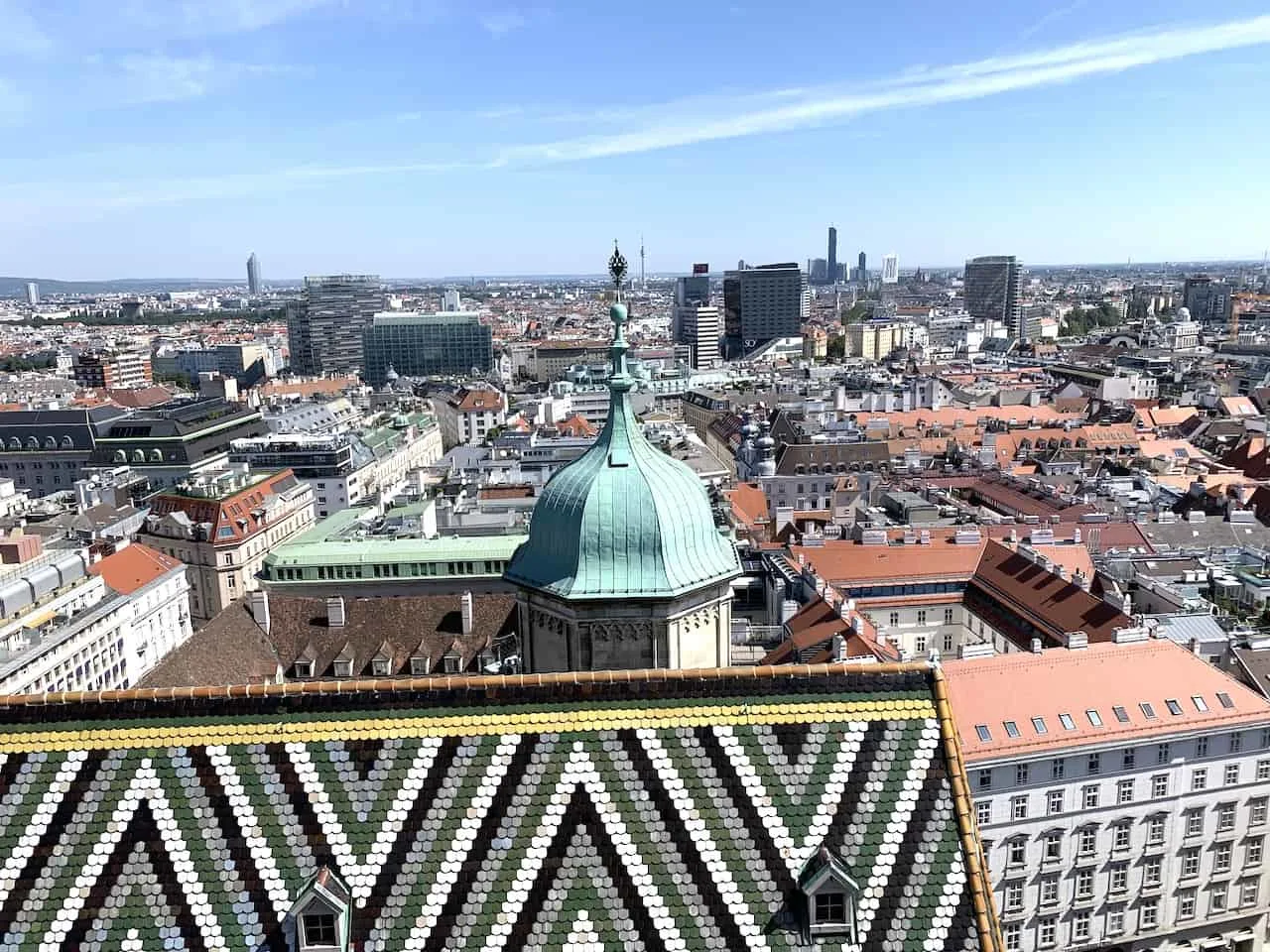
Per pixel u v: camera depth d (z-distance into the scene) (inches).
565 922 1395.2
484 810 1450.5
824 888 1390.3
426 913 1395.2
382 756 1476.4
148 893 1406.3
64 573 5846.5
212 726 1492.4
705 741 1492.4
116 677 6122.1
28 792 1457.9
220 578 7475.4
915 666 1537.9
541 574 2249.0
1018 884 3385.8
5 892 1408.7
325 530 6619.1
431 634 4202.8
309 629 4239.7
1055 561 5300.2
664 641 2191.2
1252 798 3521.2
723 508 6811.0
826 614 4237.2
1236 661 4003.4
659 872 1422.2
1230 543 6333.7
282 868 1414.9
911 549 5472.4
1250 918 3604.8
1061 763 3336.6
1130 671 3550.7
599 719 1497.3
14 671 5147.6
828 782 1472.7
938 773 1481.3
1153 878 3496.6
